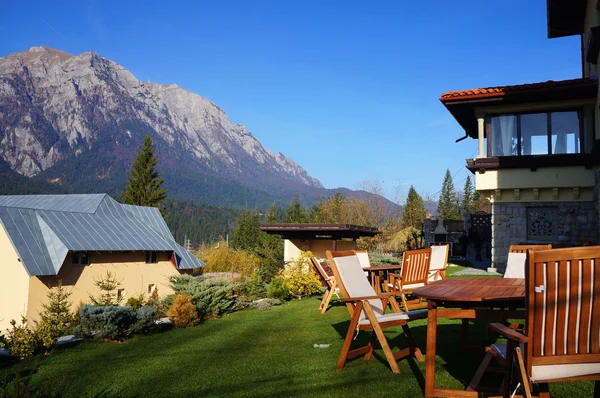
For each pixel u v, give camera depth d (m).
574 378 2.84
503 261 16.42
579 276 2.74
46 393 4.08
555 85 15.16
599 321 2.80
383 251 29.44
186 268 25.44
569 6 17.39
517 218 16.45
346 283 4.99
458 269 17.75
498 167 16.31
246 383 4.65
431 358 3.94
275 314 9.66
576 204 15.82
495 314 3.92
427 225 26.94
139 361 6.02
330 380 4.55
